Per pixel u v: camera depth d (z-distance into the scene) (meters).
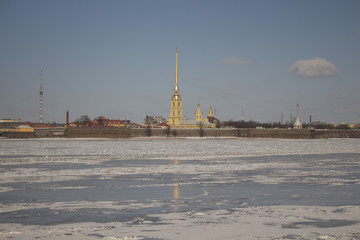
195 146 173.12
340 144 198.25
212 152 126.50
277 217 35.88
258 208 39.34
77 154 116.88
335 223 33.94
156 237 30.25
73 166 78.31
